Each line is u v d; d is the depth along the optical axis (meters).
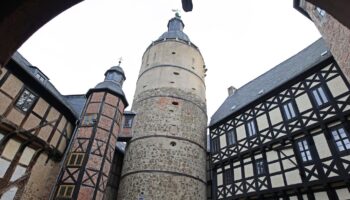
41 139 10.56
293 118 12.05
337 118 10.18
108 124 13.72
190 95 19.45
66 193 10.97
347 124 9.80
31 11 1.46
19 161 9.77
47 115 11.15
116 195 16.72
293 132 11.63
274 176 11.70
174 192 14.49
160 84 19.41
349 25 1.52
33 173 10.40
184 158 16.08
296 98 12.41
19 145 9.81
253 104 14.77
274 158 12.15
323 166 10.00
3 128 9.06
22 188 9.76
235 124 15.46
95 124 13.20
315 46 14.94
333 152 9.90
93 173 11.86
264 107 13.96
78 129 13.01
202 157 17.33
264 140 12.94
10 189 9.27
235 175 13.81
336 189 9.47
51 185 11.47
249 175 12.98
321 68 11.87
